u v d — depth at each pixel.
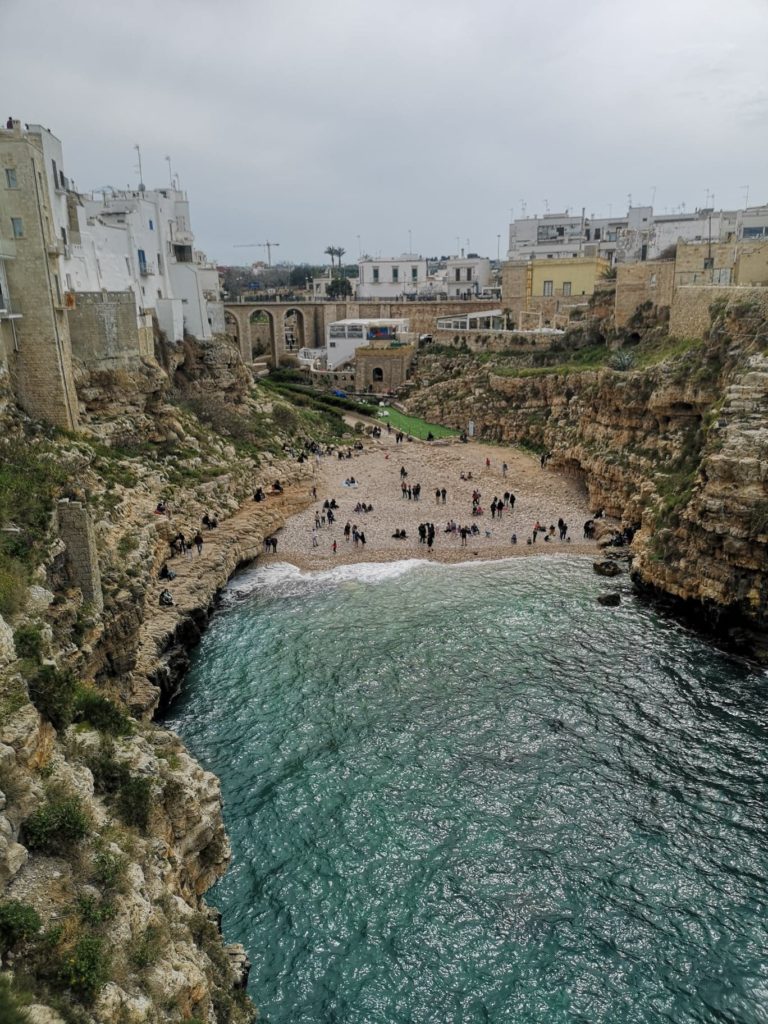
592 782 32.19
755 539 41.97
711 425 49.75
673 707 37.47
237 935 25.09
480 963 24.17
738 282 70.44
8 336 45.84
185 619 43.91
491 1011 22.67
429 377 117.88
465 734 35.53
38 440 44.56
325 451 91.88
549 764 33.38
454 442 98.94
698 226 115.31
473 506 71.06
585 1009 22.70
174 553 52.69
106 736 20.75
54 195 50.94
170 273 79.56
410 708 37.81
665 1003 22.83
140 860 17.34
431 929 25.38
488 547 61.81
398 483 80.38
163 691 38.31
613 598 50.09
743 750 34.03
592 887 26.97
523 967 24.03
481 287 159.50
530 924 25.55
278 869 27.83
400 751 34.38
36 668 19.66
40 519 28.17
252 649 44.41
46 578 26.58
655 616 47.94
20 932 13.09
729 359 56.12
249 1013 19.66
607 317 95.50
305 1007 22.77
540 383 93.62
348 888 26.98
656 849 28.58
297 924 25.56
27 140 43.44
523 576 55.53
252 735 35.78
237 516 62.28
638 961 24.17
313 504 73.31
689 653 42.91
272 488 71.56
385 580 55.22
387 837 29.30
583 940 24.94
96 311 56.00
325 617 48.78
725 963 24.03
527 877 27.44
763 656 41.59
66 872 15.16
